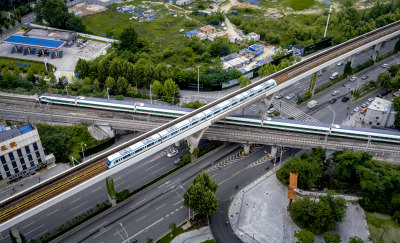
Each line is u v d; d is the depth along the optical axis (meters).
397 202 172.38
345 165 188.00
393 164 195.62
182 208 177.88
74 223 167.50
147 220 171.38
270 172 199.25
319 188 188.62
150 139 175.88
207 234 164.62
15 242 148.62
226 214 174.88
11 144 181.62
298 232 153.62
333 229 166.00
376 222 171.00
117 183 192.12
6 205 144.88
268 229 167.38
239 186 190.38
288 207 176.00
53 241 160.75
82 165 164.38
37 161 196.00
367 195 181.50
